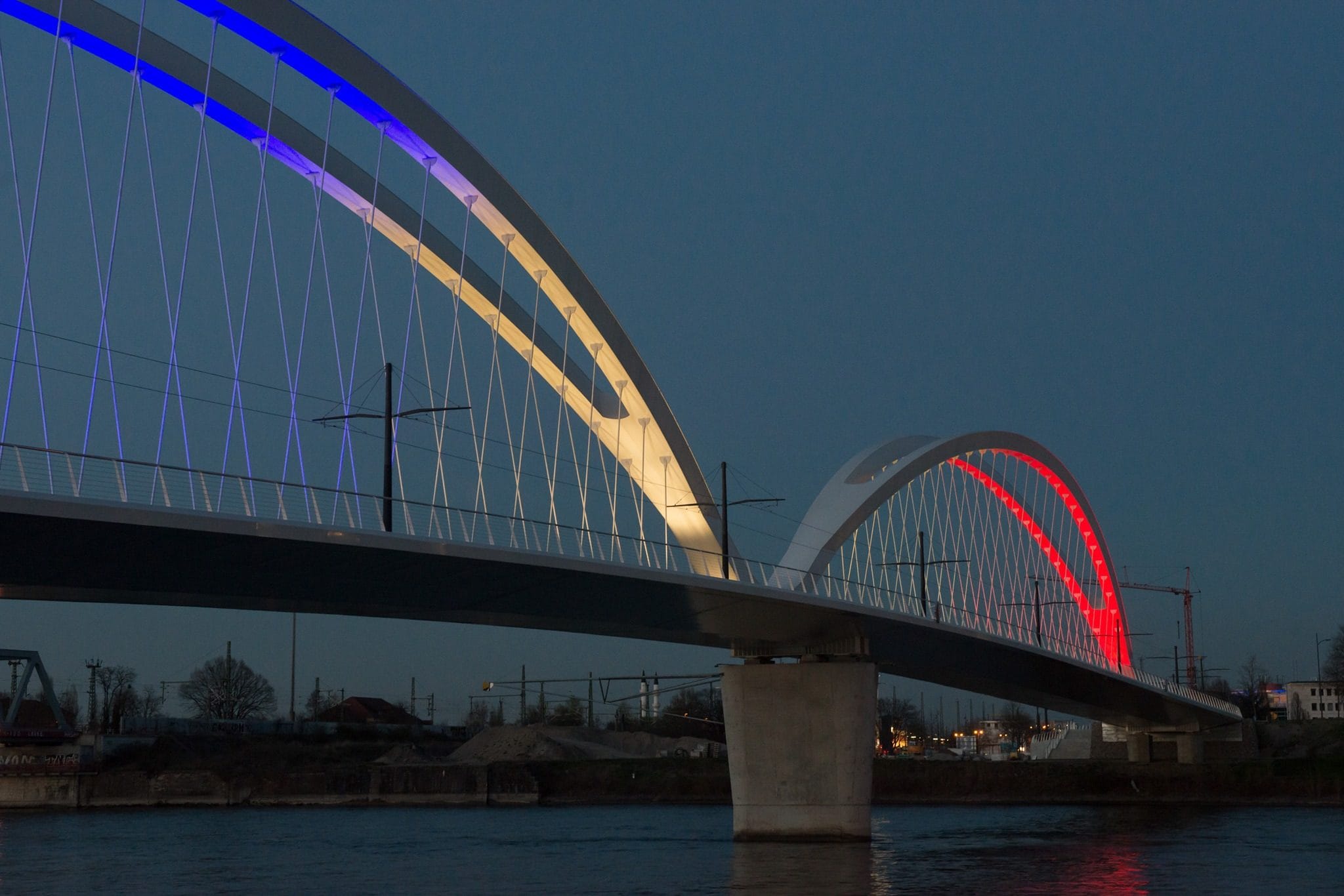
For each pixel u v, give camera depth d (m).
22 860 61.62
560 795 118.62
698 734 158.62
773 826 59.66
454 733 156.50
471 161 47.19
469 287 50.66
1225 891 43.81
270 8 38.59
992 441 90.94
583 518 53.75
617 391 59.16
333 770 117.56
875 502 74.19
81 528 28.06
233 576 33.84
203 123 37.47
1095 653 86.75
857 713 59.19
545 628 49.53
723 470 58.06
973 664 73.12
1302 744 123.50
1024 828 76.31
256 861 60.56
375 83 42.44
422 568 36.97
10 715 115.38
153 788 114.94
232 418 34.94
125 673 157.62
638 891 44.88
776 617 54.53
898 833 71.81
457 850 65.38
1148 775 109.12
